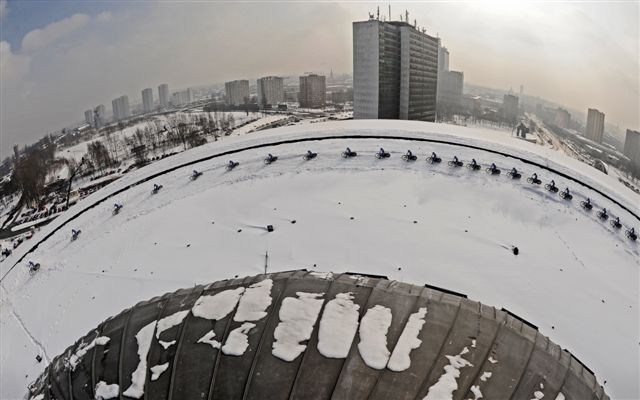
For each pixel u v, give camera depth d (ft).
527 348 38.37
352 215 137.08
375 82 329.72
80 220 171.73
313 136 199.82
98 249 146.92
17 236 248.32
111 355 41.09
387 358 35.65
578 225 132.98
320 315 40.06
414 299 42.16
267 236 131.75
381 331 38.06
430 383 34.06
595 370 84.79
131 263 133.18
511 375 35.47
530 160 170.09
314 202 147.23
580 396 35.99
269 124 480.64
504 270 110.83
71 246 155.02
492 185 153.28
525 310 98.37
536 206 141.38
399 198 145.69
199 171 184.85
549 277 109.29
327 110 607.78
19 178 330.54
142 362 38.91
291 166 175.73
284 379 34.83
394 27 341.82
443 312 40.63
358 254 118.11
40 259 152.46
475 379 34.68
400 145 183.52
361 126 212.23
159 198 171.01
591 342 91.09
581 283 108.27
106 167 357.41
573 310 99.40
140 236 146.82
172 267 126.21
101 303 119.65
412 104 372.99
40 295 133.08
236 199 156.97
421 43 378.32
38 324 120.16
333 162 174.91
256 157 188.34
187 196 167.02
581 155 438.81
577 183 157.48
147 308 46.01
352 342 37.14
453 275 108.47
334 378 34.53
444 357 36.09
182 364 37.60
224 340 38.63
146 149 394.52
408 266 112.06
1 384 102.73
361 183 156.87
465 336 38.22
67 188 318.86
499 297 101.65
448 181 155.84
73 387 39.96
